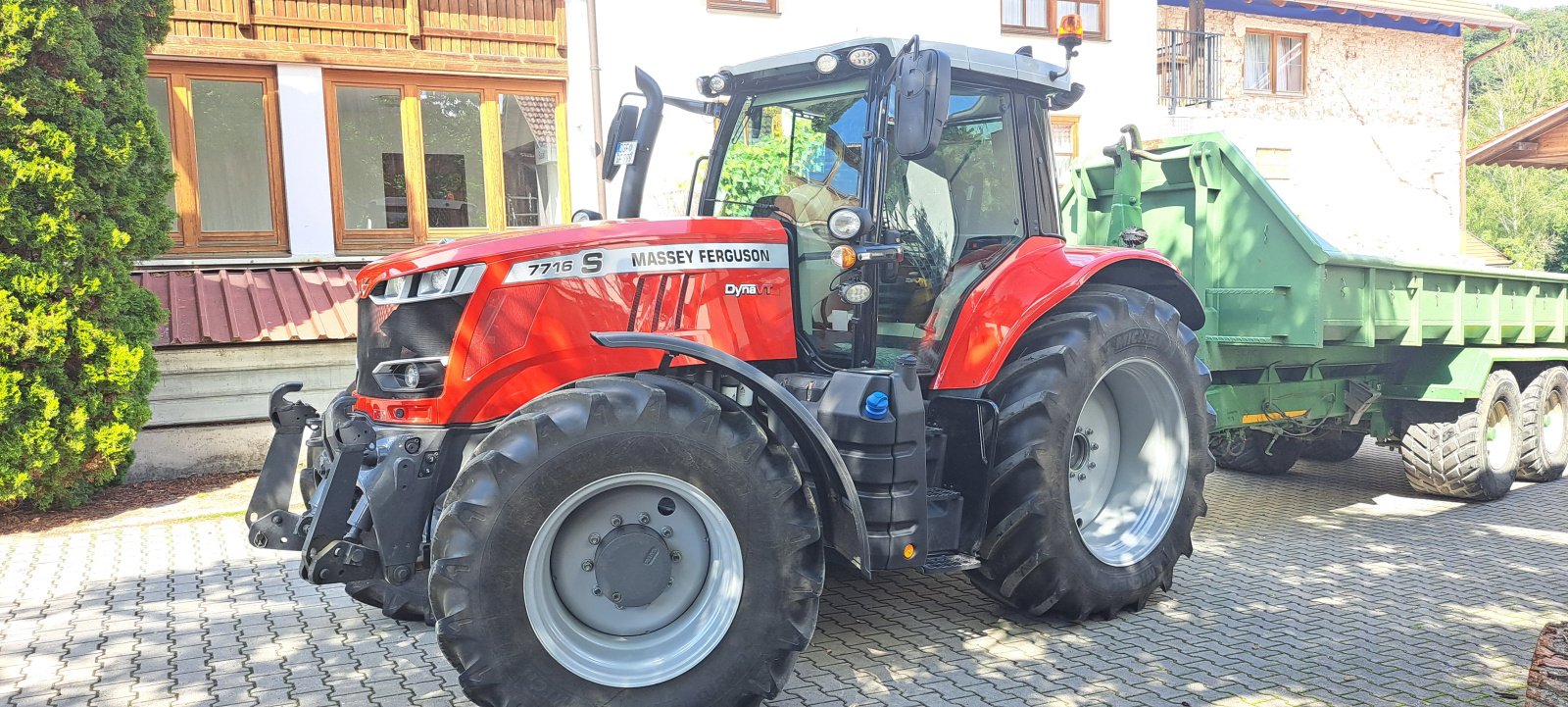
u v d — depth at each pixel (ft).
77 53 21.61
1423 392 23.00
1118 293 15.71
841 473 11.71
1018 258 15.06
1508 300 24.07
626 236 12.89
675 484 11.28
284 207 32.09
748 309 13.51
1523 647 13.93
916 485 12.87
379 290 13.04
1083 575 14.51
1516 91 123.44
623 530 11.40
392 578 11.43
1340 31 61.00
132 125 23.18
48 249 21.59
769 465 11.64
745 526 11.43
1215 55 56.90
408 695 12.46
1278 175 59.72
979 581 14.96
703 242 13.29
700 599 11.69
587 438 10.80
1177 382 15.76
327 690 12.63
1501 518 21.88
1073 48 15.97
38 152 21.47
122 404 22.79
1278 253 19.01
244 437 26.81
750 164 15.07
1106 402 16.37
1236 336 19.72
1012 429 14.14
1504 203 104.99
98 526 21.48
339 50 31.78
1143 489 16.14
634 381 11.44
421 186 33.55
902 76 12.18
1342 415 22.40
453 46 33.30
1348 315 19.34
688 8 35.45
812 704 12.17
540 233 12.84
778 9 36.88
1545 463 25.39
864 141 13.88
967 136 15.12
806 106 14.74
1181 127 54.65
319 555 11.50
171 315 26.23
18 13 20.71
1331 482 25.98
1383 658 13.55
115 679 13.07
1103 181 22.30
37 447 21.47
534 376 12.41
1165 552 15.61
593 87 33.63
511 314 12.28
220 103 31.32
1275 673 13.05
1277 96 59.47
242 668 13.41
